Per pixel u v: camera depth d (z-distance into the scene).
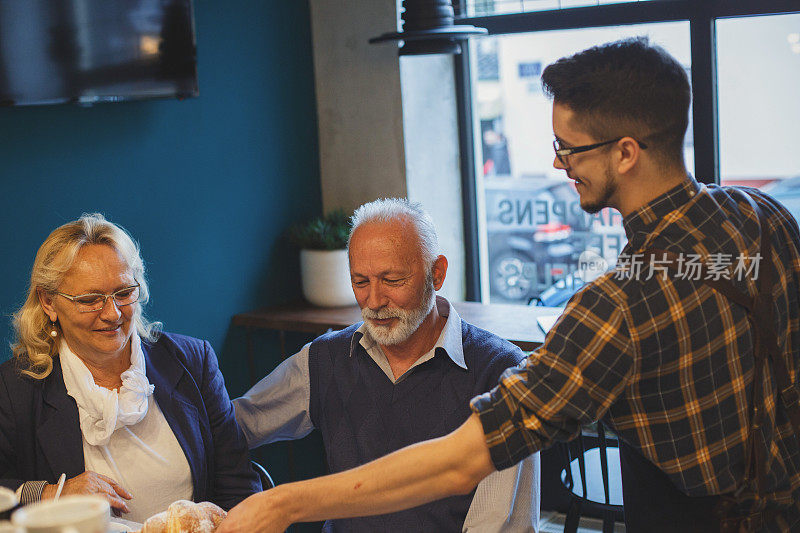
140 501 1.78
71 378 1.77
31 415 1.77
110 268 1.74
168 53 2.53
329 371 1.98
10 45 2.17
